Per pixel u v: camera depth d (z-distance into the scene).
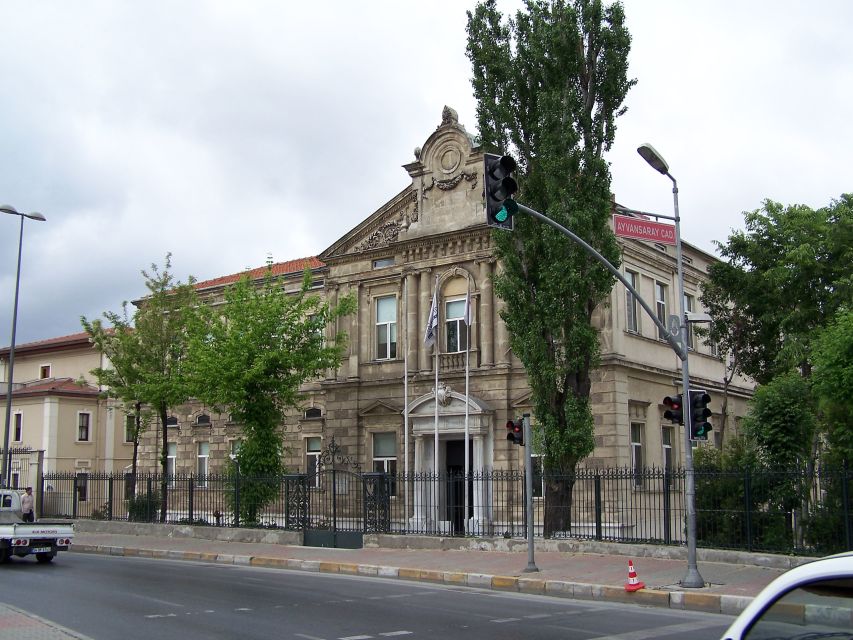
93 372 38.72
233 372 30.59
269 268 34.94
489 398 32.31
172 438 44.78
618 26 26.28
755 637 4.64
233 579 19.92
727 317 31.62
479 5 27.19
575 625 13.52
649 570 19.44
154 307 37.62
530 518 20.19
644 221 18.12
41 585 18.27
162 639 11.91
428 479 26.56
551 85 26.16
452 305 34.31
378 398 35.72
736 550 20.38
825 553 19.20
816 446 22.20
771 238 30.11
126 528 33.38
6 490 26.45
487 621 13.84
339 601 16.14
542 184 26.05
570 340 25.31
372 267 36.72
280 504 33.97
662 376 33.16
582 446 24.97
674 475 22.05
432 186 35.00
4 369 58.94
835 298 27.11
